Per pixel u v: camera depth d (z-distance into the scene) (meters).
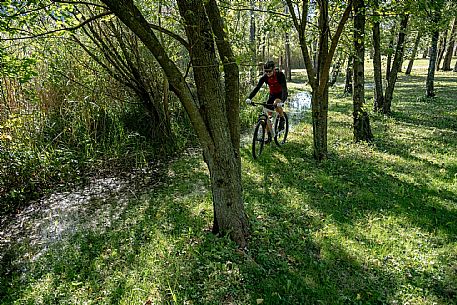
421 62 39.12
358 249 4.09
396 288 3.47
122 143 8.18
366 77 24.70
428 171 6.34
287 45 24.44
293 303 3.30
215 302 3.30
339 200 5.36
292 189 5.81
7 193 6.12
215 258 3.91
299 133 9.65
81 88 8.37
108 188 6.71
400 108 12.76
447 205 5.05
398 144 8.13
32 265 4.33
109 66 8.59
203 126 3.78
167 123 8.90
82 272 3.97
